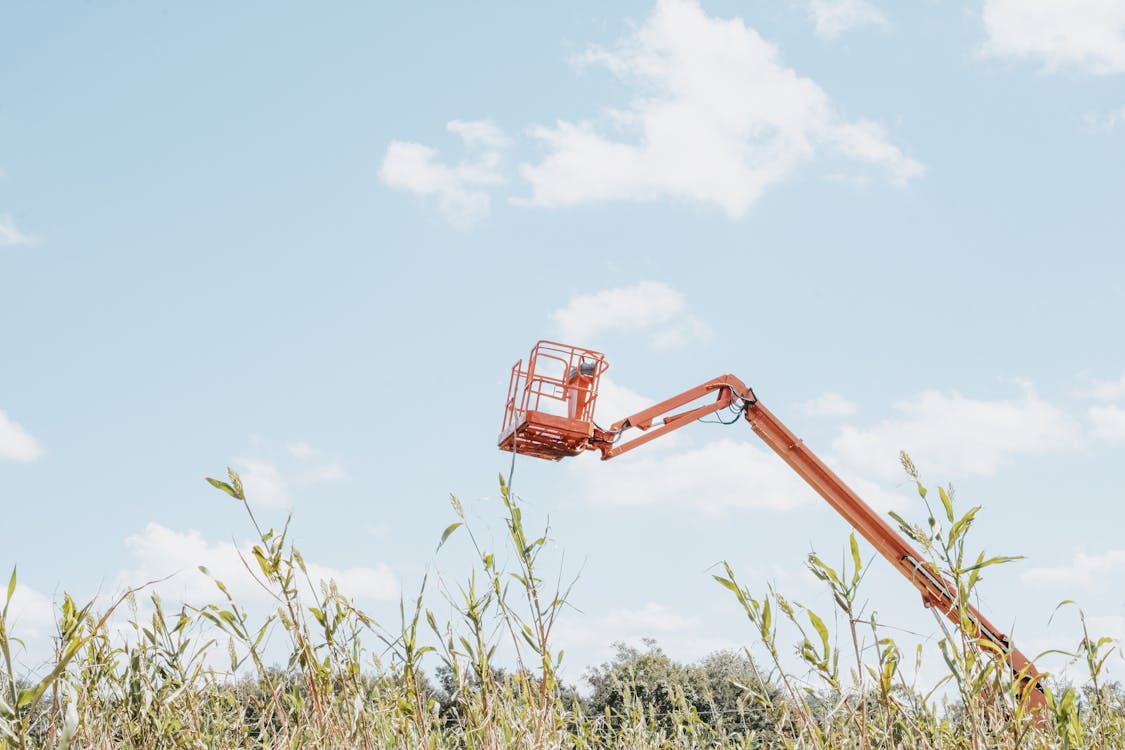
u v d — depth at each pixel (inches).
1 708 104.0
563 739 169.2
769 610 144.5
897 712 149.1
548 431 600.1
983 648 151.3
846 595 145.5
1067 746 138.3
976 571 145.8
